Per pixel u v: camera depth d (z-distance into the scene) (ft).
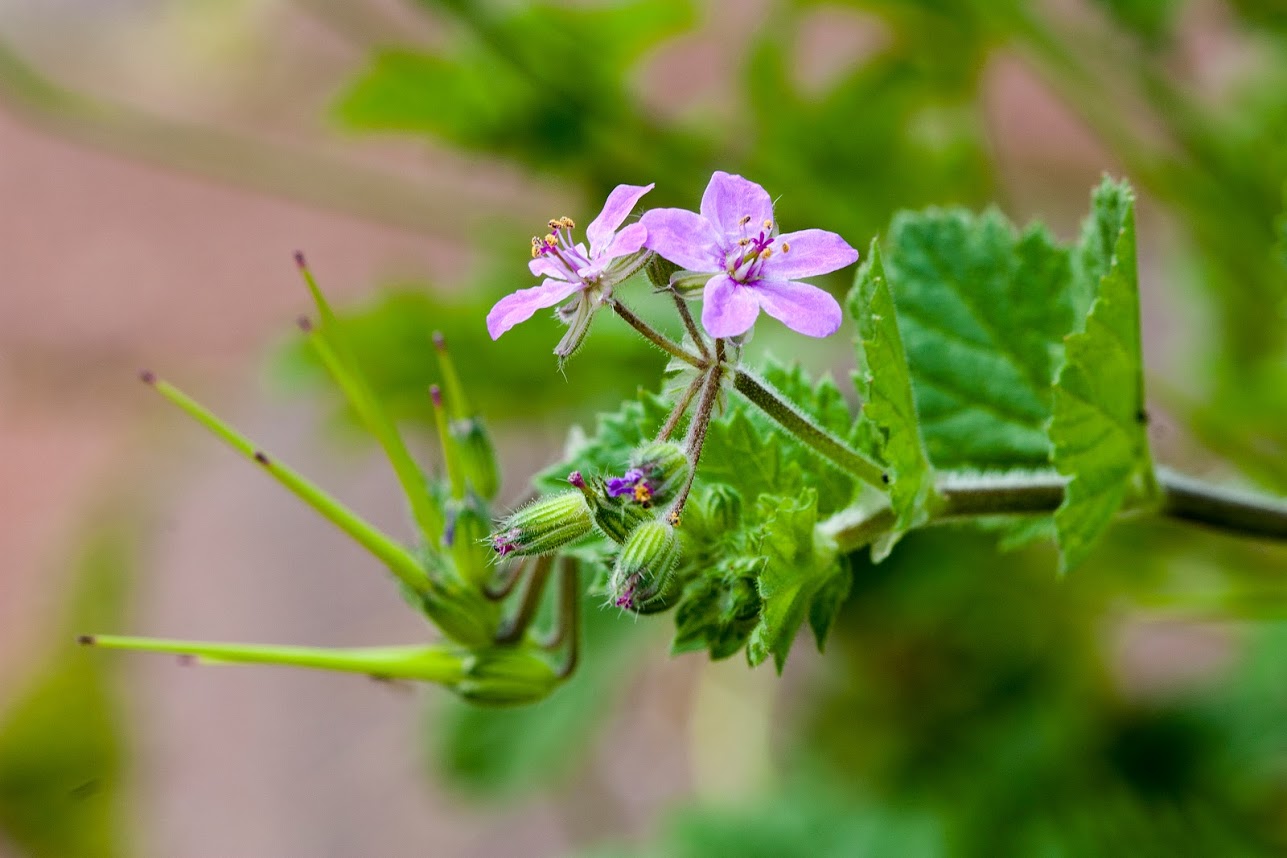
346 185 1.62
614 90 1.14
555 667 0.83
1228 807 1.05
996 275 0.89
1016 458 0.88
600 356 1.05
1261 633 1.08
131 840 1.54
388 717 1.58
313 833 1.52
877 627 1.12
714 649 0.79
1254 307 1.11
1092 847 1.05
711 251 0.76
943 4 1.06
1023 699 1.11
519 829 1.46
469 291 1.11
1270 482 1.02
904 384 0.80
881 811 1.12
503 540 0.77
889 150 1.13
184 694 1.66
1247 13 1.09
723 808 1.18
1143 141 1.14
